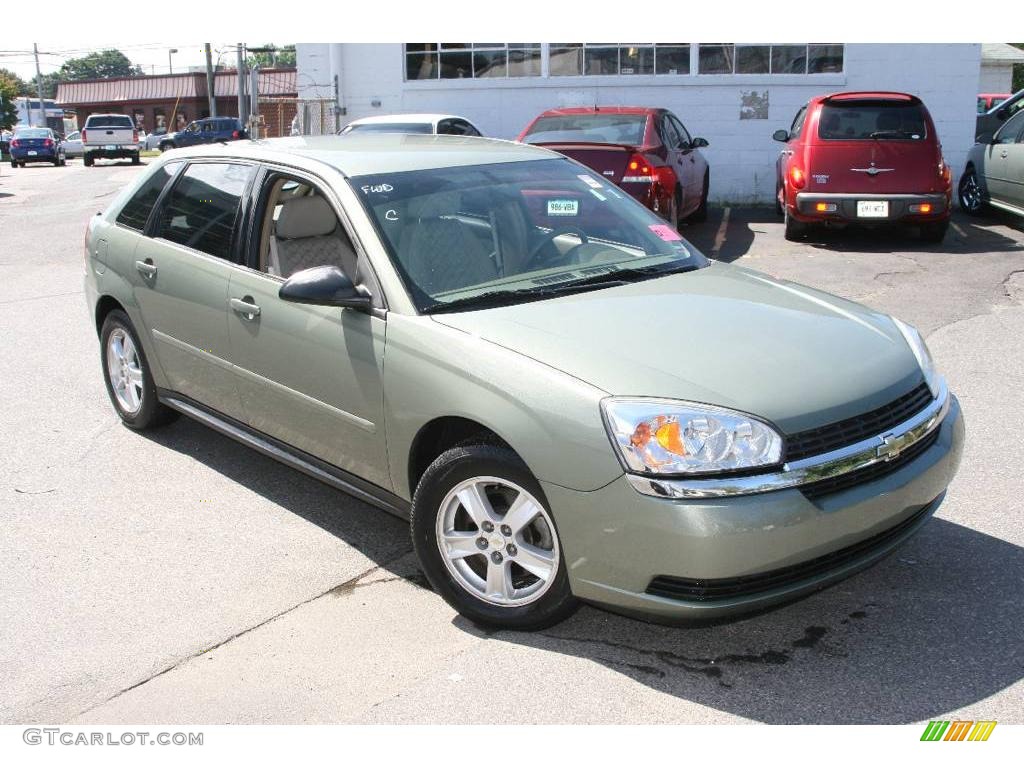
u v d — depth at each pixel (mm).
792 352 3504
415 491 3797
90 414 6207
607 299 3908
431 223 4152
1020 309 8305
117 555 4324
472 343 3568
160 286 5086
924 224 11859
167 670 3445
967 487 4738
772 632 3584
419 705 3211
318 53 18062
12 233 15133
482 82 17578
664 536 3074
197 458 5461
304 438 4336
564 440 3244
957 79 15742
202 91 66062
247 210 4625
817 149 11484
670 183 10492
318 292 3797
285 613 3814
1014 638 3473
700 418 3113
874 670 3324
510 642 3570
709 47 16594
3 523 4664
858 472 3275
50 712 3229
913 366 3676
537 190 4547
